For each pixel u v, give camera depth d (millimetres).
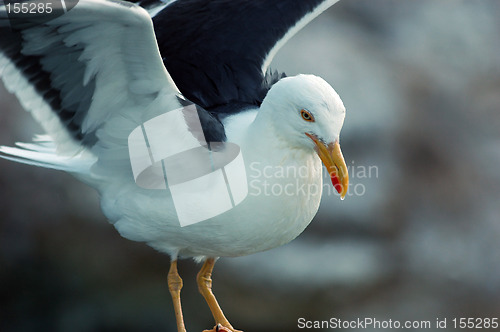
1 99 13148
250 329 12789
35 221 13211
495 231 13594
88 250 13148
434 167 13984
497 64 15445
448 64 15172
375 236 13273
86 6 5910
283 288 12836
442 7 16062
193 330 12734
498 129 14508
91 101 6992
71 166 7367
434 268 13438
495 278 13414
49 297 13109
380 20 15438
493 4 16375
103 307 12977
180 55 8055
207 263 8297
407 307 13125
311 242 13133
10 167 13297
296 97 6637
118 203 7344
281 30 8383
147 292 13000
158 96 6809
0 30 6461
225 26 8281
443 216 13656
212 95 7766
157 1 8539
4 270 13133
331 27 14906
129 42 6340
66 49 6594
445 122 14320
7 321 12977
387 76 14320
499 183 13922
